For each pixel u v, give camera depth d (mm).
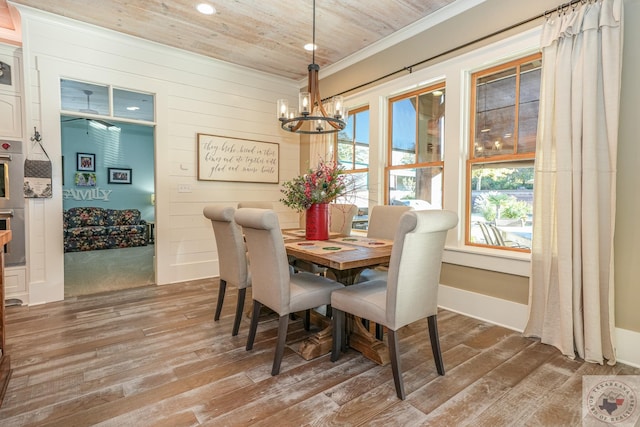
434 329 2035
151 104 4008
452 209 3172
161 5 3076
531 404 1738
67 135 7117
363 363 2170
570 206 2262
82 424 1575
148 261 5484
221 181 4484
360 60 4113
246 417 1629
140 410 1678
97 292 3707
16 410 1671
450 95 3152
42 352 2285
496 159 2918
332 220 3545
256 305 2295
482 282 2965
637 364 2135
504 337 2570
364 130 4254
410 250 1770
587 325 2186
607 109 2133
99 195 7523
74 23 3381
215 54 4164
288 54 4145
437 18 3229
